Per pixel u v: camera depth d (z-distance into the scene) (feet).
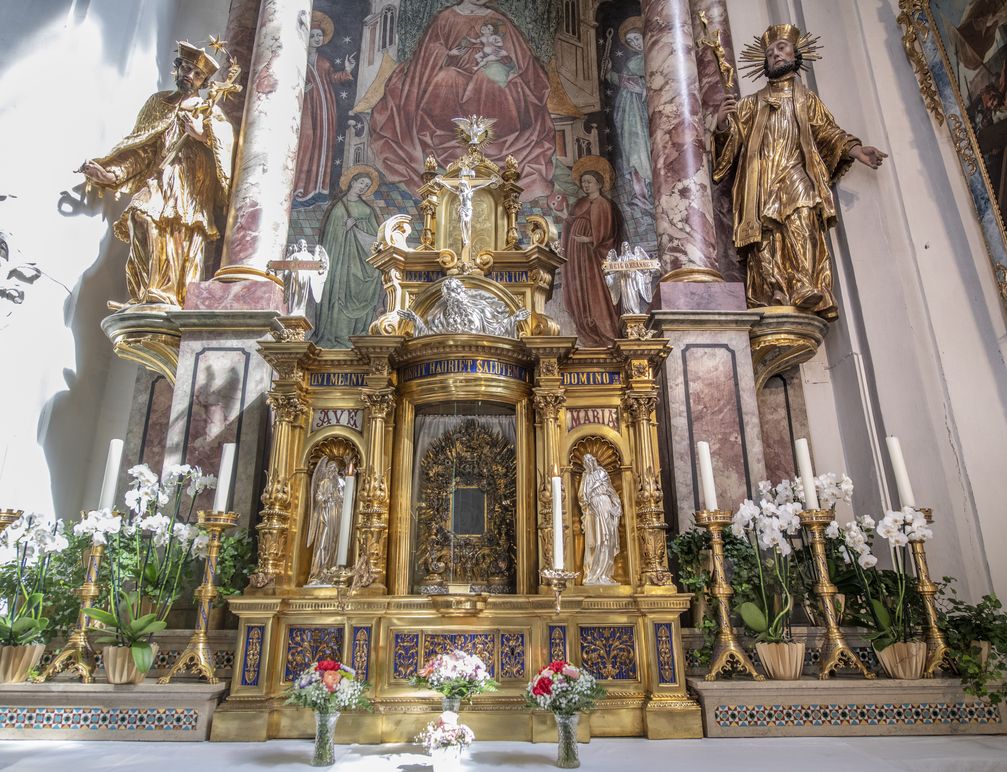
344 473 17.37
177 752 12.63
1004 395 18.58
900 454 15.79
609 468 17.70
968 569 17.95
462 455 18.42
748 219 22.08
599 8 29.78
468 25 29.37
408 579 16.60
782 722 14.25
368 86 28.48
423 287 19.86
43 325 19.81
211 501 18.37
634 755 12.45
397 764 11.94
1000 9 19.27
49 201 20.30
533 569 16.62
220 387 19.38
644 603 15.08
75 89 21.40
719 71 25.86
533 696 12.08
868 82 23.20
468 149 22.03
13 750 12.67
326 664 12.54
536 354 17.48
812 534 15.62
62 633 16.10
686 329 20.33
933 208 20.93
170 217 21.44
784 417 22.27
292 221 26.35
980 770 11.79
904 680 14.42
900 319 20.62
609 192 26.81
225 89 23.09
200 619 14.84
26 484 18.98
